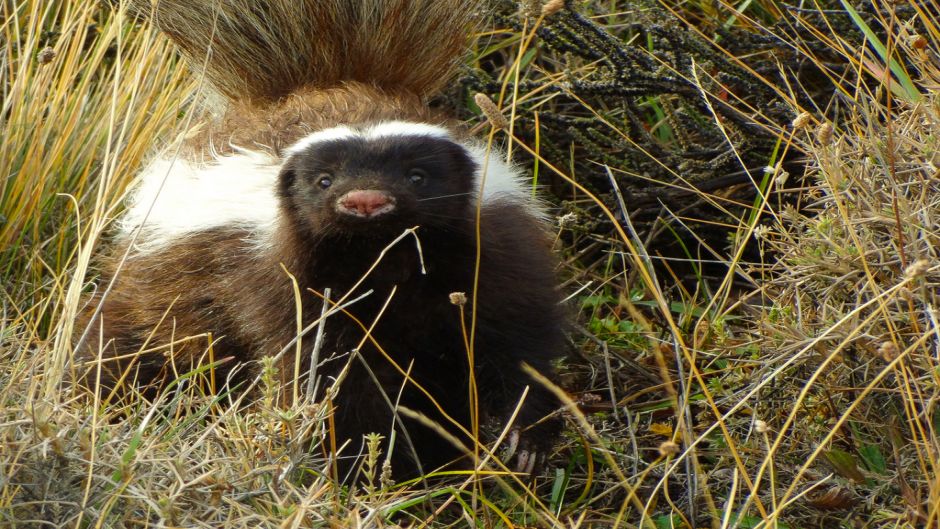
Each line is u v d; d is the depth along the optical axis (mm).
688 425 6168
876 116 7008
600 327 8633
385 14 8141
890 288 5941
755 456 6590
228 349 7398
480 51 10352
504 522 6281
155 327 7363
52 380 6043
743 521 6125
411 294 6809
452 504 6773
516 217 7199
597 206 9461
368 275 6727
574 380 8242
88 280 8852
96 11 9930
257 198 7191
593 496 7055
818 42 8750
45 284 8086
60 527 5316
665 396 7766
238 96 8430
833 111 8852
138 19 9797
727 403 6719
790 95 8812
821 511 6148
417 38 8297
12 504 5332
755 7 9508
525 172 9227
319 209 6562
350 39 8180
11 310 8172
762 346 6707
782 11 9078
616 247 9320
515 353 6984
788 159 8945
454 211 6668
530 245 7188
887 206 6207
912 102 6684
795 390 6480
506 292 6895
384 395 6426
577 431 7555
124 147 8891
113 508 5480
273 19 8172
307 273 6781
